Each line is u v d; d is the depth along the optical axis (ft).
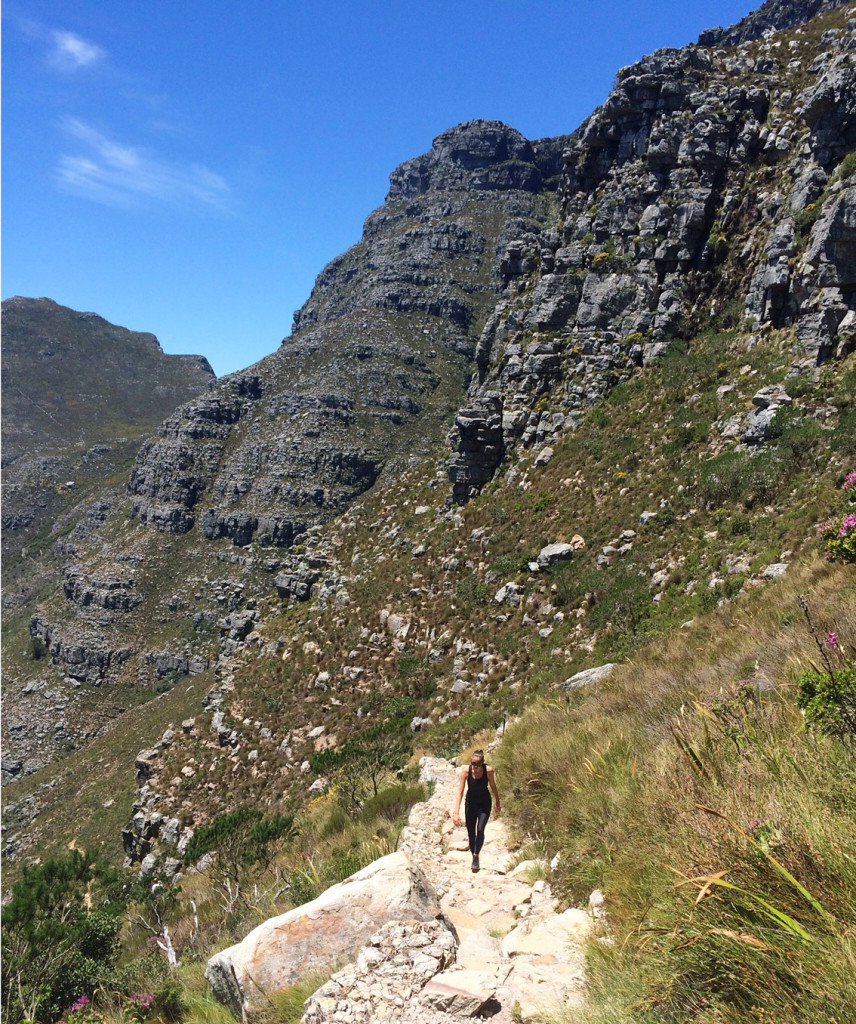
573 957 15.49
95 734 391.65
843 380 95.40
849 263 103.24
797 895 10.22
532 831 27.25
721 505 94.07
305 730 122.93
